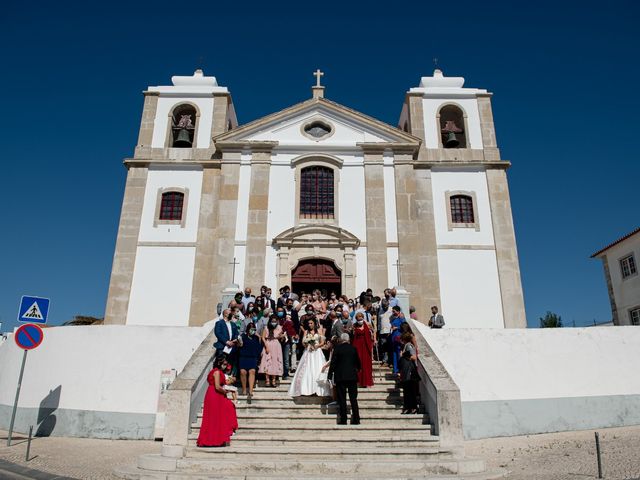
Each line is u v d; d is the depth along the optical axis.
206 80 18.98
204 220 16.42
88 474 6.64
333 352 8.20
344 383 7.95
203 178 16.97
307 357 8.77
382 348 10.44
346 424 7.86
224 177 16.64
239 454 6.79
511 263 16.00
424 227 16.42
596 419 9.74
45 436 9.99
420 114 18.25
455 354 9.91
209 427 7.04
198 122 17.98
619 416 9.81
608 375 10.05
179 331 10.26
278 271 15.56
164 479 6.20
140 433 9.57
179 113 18.73
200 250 16.05
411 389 8.19
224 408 7.17
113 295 15.50
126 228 16.25
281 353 9.21
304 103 17.45
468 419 9.41
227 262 15.65
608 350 10.21
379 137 17.31
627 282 21.36
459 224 16.52
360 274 15.63
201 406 8.15
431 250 16.14
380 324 10.72
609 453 7.23
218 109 18.23
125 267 15.80
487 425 9.42
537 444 8.46
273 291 15.40
